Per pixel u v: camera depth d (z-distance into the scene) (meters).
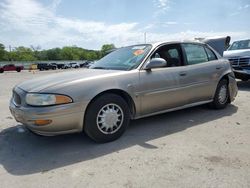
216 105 5.18
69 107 3.18
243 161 2.90
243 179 2.52
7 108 6.12
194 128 4.13
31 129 3.25
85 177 2.64
